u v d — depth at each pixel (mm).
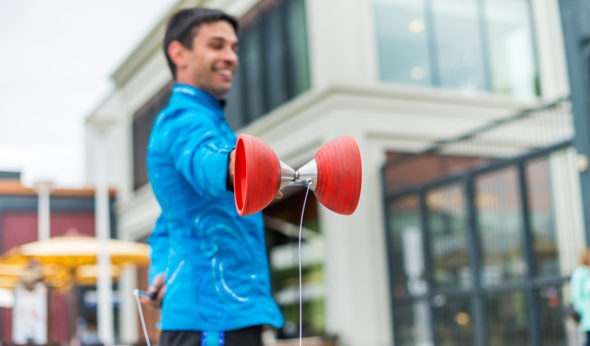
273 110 14094
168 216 1641
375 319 11750
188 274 1588
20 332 7211
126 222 22000
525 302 9492
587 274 6855
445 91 13055
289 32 13609
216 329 1568
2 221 22109
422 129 12695
